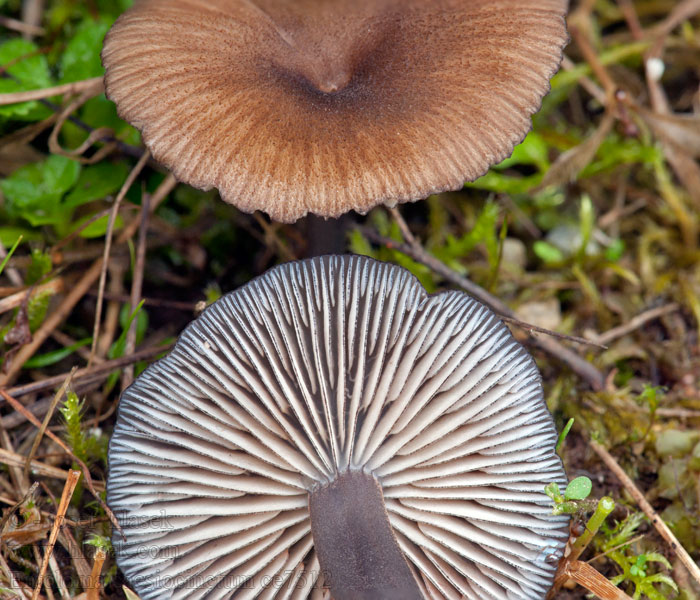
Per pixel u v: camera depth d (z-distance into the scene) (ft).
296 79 0.43
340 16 0.44
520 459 0.42
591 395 0.46
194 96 0.42
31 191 0.46
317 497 0.41
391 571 0.40
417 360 0.41
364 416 0.41
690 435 0.45
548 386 0.47
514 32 0.43
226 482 0.41
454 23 0.43
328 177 0.42
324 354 0.41
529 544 0.42
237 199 0.42
